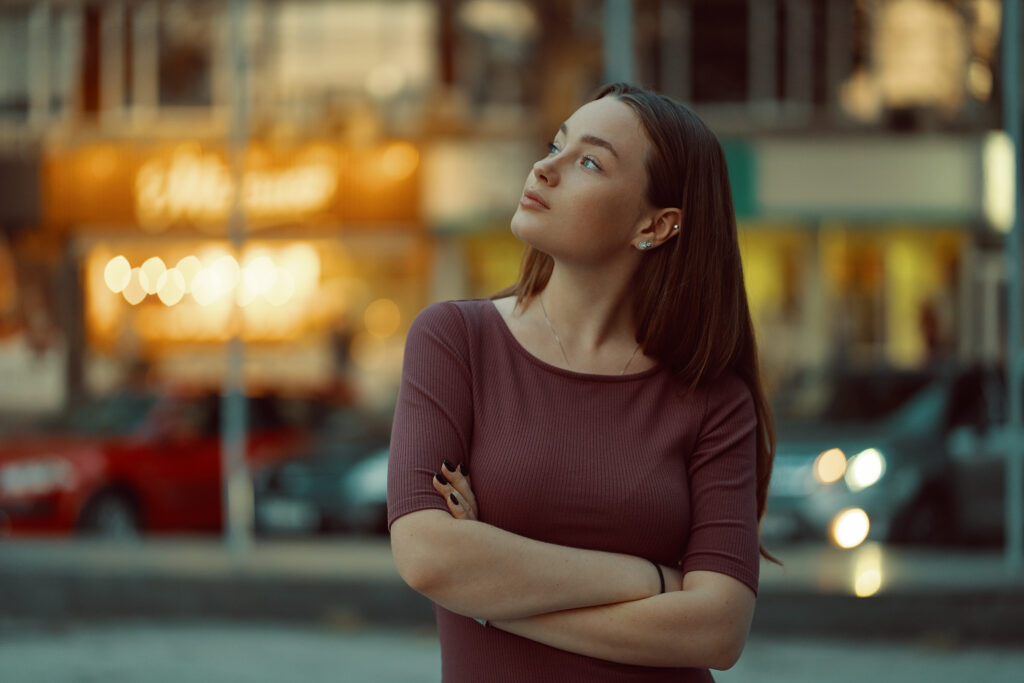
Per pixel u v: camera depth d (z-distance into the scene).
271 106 30.66
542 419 2.92
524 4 29.19
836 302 28.86
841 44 28.72
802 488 14.81
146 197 30.12
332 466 16.86
